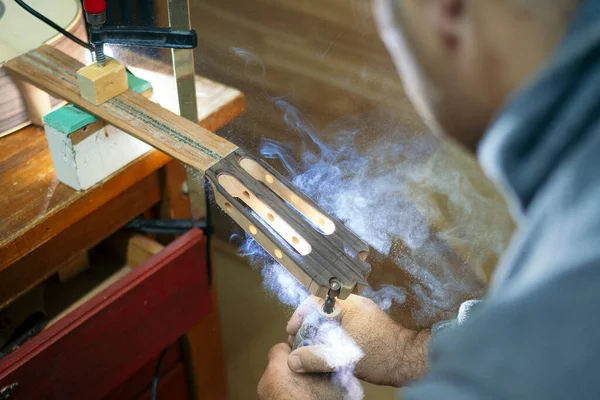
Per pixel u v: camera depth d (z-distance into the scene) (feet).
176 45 2.86
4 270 2.92
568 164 0.98
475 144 1.25
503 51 1.06
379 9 1.26
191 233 3.27
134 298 3.08
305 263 2.26
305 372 2.78
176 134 2.79
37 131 3.33
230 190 2.57
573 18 0.99
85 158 2.92
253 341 5.51
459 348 1.01
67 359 2.92
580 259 0.91
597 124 0.95
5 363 2.71
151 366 3.86
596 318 0.87
